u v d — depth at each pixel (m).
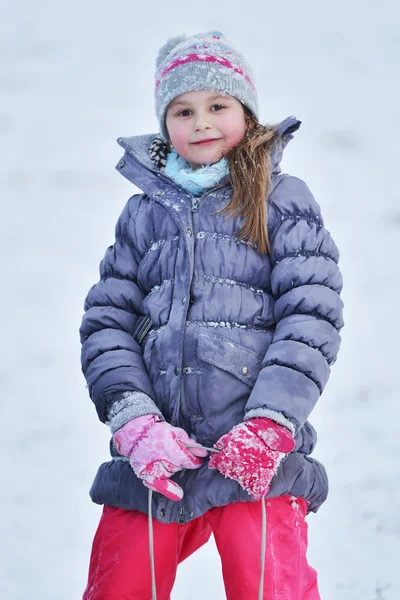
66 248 12.97
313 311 3.88
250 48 25.84
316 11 29.42
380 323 9.57
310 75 22.75
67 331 10.07
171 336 3.90
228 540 3.78
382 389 7.91
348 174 15.58
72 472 6.71
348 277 10.92
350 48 25.39
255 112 4.30
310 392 3.73
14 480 6.56
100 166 17.11
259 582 3.69
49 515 6.06
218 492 3.75
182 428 3.89
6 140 18.69
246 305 3.95
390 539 5.43
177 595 5.08
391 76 22.61
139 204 4.30
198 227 4.04
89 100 21.72
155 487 3.64
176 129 4.18
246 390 3.87
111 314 4.18
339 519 5.68
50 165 17.09
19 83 23.17
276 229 4.05
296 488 3.85
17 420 7.64
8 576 5.26
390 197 14.30
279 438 3.61
